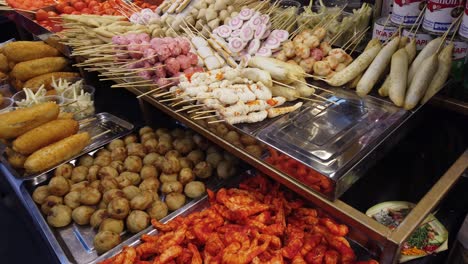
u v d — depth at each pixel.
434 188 1.40
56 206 1.98
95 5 3.77
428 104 1.85
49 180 2.22
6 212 2.69
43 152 2.19
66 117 2.51
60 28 3.29
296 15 2.60
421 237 1.60
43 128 2.27
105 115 2.82
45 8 3.89
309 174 1.40
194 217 1.84
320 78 1.92
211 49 2.38
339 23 2.39
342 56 1.94
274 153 1.53
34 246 2.45
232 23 2.45
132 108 2.95
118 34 2.66
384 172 1.88
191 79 1.97
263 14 2.55
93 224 1.91
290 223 1.82
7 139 2.28
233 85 1.93
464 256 1.72
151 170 2.16
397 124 1.60
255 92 1.83
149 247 1.72
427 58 1.69
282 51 2.13
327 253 1.56
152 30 2.68
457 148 1.91
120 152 2.30
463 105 1.82
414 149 1.96
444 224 1.69
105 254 1.75
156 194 2.02
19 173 2.23
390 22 2.01
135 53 2.31
